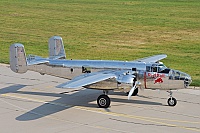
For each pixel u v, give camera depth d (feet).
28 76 197.47
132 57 250.98
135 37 321.11
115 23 385.09
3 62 232.73
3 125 127.13
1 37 324.39
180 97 158.71
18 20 407.44
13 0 563.48
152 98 156.87
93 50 273.33
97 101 144.77
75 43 298.15
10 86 178.50
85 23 387.14
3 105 149.38
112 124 127.44
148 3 533.55
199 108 144.46
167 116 135.23
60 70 159.94
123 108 143.95
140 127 124.47
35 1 553.64
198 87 174.81
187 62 234.79
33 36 329.31
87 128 123.95
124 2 545.44
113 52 266.98
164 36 323.78
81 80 137.18
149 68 146.82
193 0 560.61
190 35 326.65
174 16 424.46
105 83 142.61
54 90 171.12
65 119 132.67
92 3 534.78
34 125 126.93
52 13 451.12
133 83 141.49
